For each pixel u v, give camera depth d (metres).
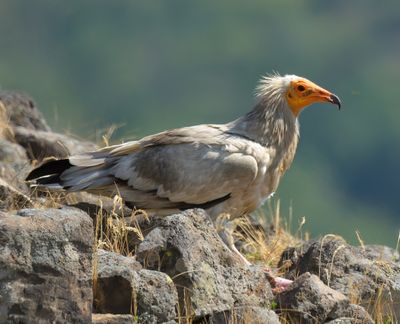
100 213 12.38
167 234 10.84
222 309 10.61
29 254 9.55
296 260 12.96
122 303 10.20
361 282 11.82
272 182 14.05
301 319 10.98
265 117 14.02
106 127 18.78
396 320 11.70
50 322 9.50
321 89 14.27
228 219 13.78
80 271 9.74
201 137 13.65
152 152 13.64
